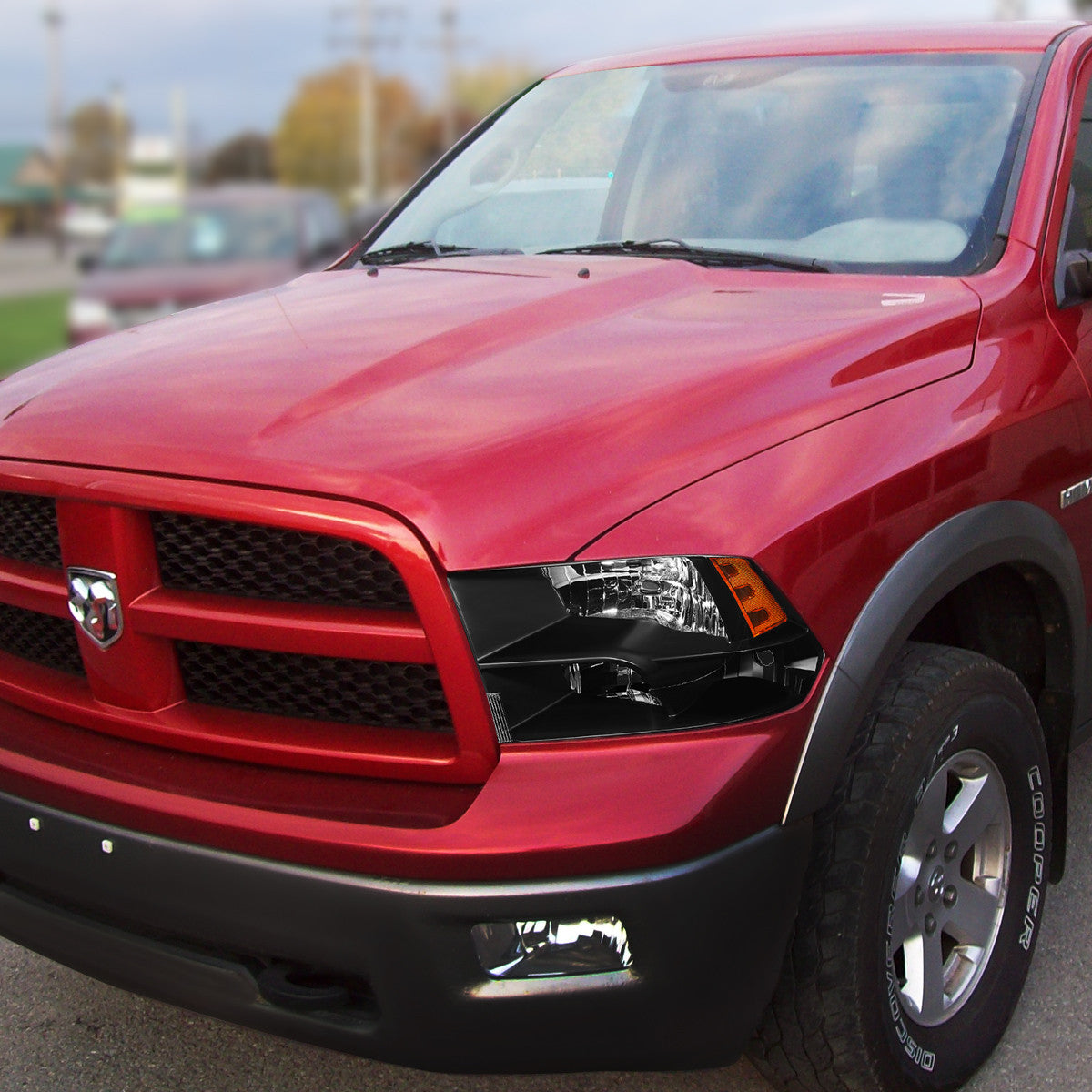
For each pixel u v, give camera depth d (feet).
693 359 7.69
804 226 9.87
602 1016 6.51
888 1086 7.54
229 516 6.64
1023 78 10.18
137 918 6.93
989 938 8.47
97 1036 9.03
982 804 8.17
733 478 6.89
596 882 6.29
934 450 7.63
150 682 7.07
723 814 6.45
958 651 7.84
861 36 11.32
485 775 6.48
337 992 6.67
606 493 6.66
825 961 7.15
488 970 6.43
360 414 7.11
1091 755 12.80
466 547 6.37
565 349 7.91
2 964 9.83
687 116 11.05
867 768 7.19
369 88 161.79
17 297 105.09
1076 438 8.86
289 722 6.86
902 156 10.00
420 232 11.39
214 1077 8.64
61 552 7.33
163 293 35.24
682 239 10.18
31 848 7.18
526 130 11.89
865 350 7.92
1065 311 9.22
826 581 6.93
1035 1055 8.77
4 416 8.00
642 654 6.50
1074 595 9.00
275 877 6.49
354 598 6.62
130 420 7.34
